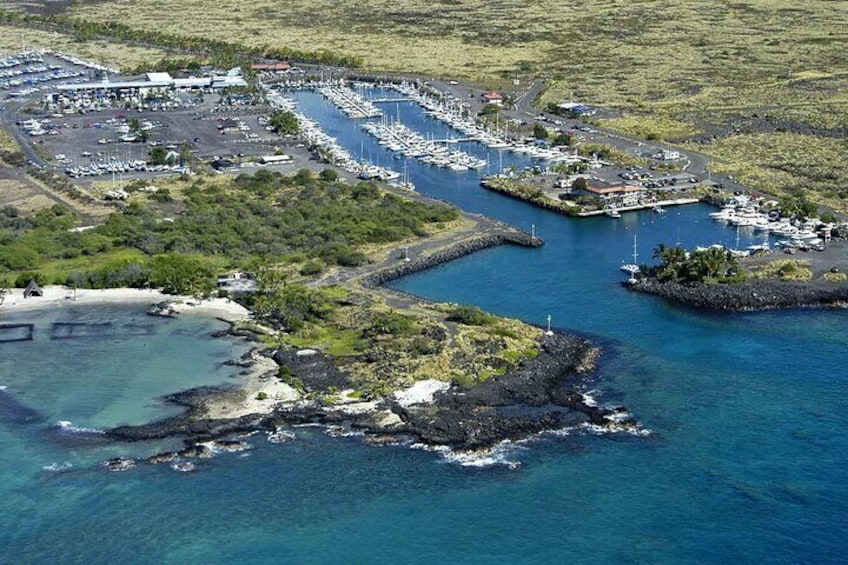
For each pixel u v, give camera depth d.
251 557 186.62
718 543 186.88
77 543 191.50
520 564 183.12
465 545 188.25
